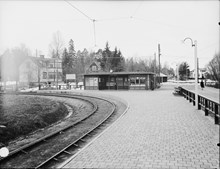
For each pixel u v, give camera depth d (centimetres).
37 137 1141
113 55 7744
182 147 725
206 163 589
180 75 8919
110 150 712
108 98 2786
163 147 730
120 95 2783
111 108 2014
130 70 8044
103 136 888
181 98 2348
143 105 1814
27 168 677
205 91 3462
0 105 2003
